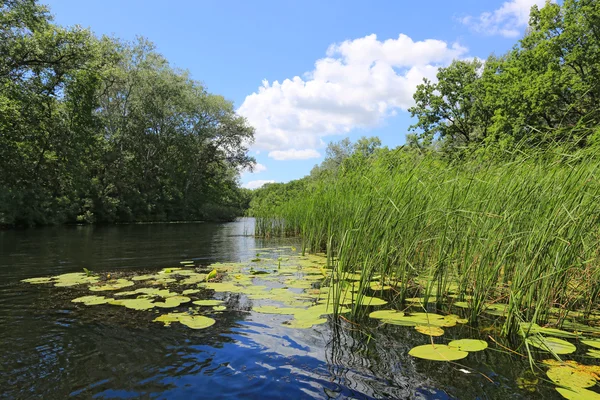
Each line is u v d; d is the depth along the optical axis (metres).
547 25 15.05
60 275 3.84
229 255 5.71
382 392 1.44
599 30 13.02
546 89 12.64
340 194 4.95
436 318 2.38
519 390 1.44
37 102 13.12
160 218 23.64
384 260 3.09
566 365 1.67
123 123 20.94
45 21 13.89
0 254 5.67
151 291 3.07
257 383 1.51
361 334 2.09
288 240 8.94
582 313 2.51
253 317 2.39
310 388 1.47
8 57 12.60
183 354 1.80
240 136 29.62
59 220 15.88
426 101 20.38
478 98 18.25
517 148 2.70
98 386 1.48
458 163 3.22
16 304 2.66
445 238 2.72
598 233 2.35
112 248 6.70
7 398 1.38
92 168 18.59
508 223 2.45
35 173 14.45
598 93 11.07
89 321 2.29
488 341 1.98
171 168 24.77
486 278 2.35
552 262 2.14
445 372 1.61
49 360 1.72
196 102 25.39
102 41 17.44
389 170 3.97
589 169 2.20
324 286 3.33
